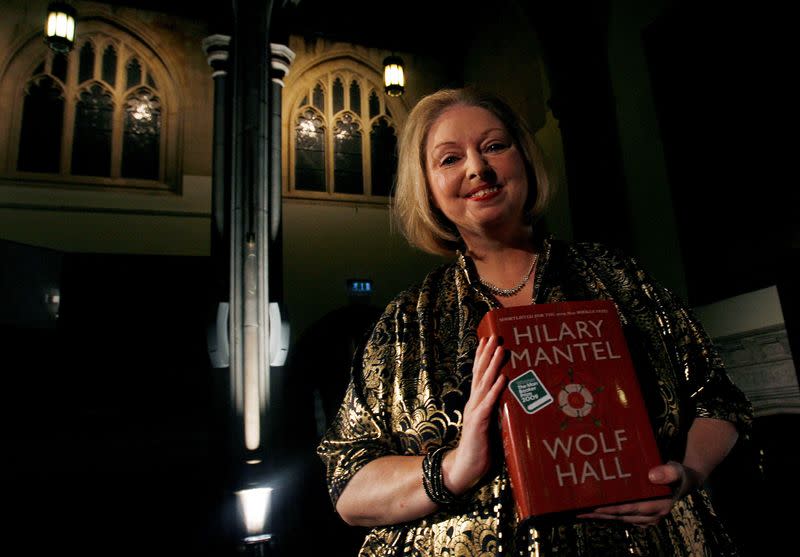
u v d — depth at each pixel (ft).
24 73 26.13
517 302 2.92
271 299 18.43
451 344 2.81
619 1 19.40
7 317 21.50
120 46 27.91
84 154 26.37
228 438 17.15
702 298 15.71
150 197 26.27
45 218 24.53
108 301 24.77
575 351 2.31
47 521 21.70
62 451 22.85
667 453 2.40
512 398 2.20
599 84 19.93
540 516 2.04
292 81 29.99
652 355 2.62
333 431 3.02
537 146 3.23
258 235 18.02
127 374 24.57
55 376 23.63
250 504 15.97
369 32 31.22
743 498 12.28
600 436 2.16
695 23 16.21
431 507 2.36
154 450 23.81
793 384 13.25
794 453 13.07
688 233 16.06
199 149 27.55
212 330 17.54
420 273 29.35
